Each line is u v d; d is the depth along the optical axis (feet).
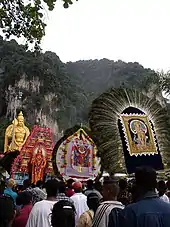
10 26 32.89
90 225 18.56
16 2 32.60
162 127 32.45
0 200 11.34
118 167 30.48
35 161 73.67
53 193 18.39
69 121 302.66
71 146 56.90
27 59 297.12
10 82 286.25
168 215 10.18
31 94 288.71
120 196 20.61
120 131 30.86
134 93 31.99
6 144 121.49
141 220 10.05
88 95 364.38
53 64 329.11
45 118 286.46
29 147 74.84
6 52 308.60
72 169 56.49
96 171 56.80
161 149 31.94
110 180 16.39
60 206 12.76
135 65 426.51
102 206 15.85
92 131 31.17
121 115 31.24
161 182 23.75
